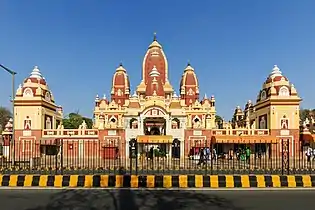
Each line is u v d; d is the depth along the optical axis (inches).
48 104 2271.2
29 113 2124.8
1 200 615.2
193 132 2028.8
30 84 2167.8
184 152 2004.2
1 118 3661.4
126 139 2001.7
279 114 2073.1
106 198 634.8
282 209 541.0
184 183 769.6
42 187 764.6
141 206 565.9
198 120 2532.0
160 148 1982.0
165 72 2940.5
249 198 633.6
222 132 2060.8
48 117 2290.8
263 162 1464.1
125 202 597.6
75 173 884.6
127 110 2060.8
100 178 778.8
